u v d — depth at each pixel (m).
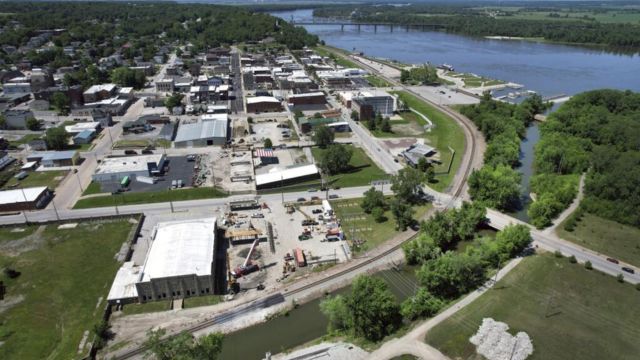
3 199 158.50
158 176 184.75
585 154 190.50
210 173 188.50
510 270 124.50
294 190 175.00
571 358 94.94
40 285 118.94
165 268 115.81
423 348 97.25
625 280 119.94
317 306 114.69
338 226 148.50
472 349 96.81
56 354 96.94
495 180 162.00
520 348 96.44
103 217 151.75
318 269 127.56
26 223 147.75
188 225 136.50
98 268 126.12
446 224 139.25
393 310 103.44
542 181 170.50
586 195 165.88
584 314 107.69
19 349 98.25
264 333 106.00
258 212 157.50
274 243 139.38
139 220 149.88
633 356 95.56
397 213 148.25
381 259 132.50
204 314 110.06
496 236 135.25
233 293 117.06
